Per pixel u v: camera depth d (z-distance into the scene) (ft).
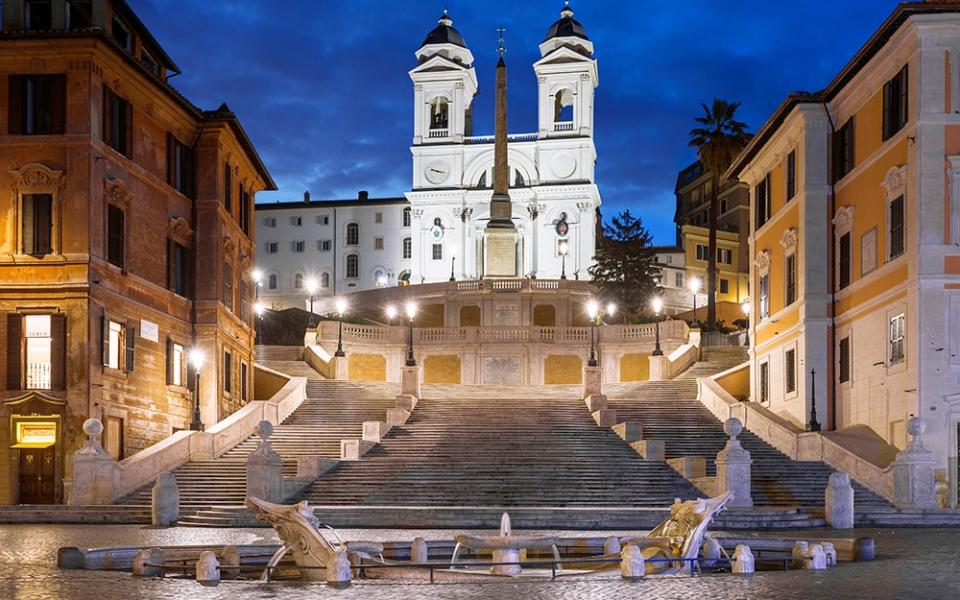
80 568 65.05
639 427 135.13
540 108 397.80
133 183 135.54
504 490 114.83
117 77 131.03
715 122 240.12
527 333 224.12
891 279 124.06
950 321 115.65
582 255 388.16
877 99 129.70
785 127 151.64
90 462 110.01
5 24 128.88
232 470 123.65
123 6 146.41
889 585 55.11
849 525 95.30
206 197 154.51
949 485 113.91
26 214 124.47
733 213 409.90
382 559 66.74
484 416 152.66
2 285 123.34
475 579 60.44
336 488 116.16
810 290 143.43
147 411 137.18
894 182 123.34
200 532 92.63
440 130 402.72
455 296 273.95
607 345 221.66
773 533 89.40
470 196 396.37
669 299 351.46
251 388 176.24
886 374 124.67
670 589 54.24
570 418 152.66
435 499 113.50
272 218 418.72
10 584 56.54
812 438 124.06
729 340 237.04
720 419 152.66
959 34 117.08
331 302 350.64
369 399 168.45
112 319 128.47
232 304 163.84
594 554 72.95
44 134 124.47
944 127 117.08
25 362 122.93
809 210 144.46
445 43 406.41
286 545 61.77
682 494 114.11
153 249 141.28
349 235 414.41
